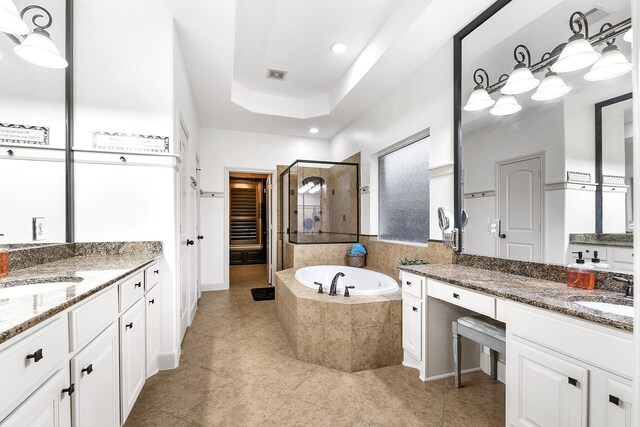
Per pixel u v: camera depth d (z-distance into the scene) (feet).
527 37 5.82
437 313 6.57
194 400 5.75
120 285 4.46
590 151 4.84
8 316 2.43
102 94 6.58
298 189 15.05
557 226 5.30
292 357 7.63
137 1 6.75
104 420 3.87
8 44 5.67
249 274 19.34
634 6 1.87
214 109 12.46
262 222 24.47
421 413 5.41
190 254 10.29
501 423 5.14
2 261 4.18
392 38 7.88
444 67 7.95
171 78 6.92
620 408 3.12
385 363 7.20
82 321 3.33
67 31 6.38
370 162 12.24
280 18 8.07
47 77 6.13
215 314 11.18
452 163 7.66
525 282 5.30
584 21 4.90
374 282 10.21
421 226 9.57
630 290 4.22
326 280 11.76
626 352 3.09
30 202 5.93
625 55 4.44
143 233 6.79
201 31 7.52
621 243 4.44
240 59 10.22
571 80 5.11
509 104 6.22
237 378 6.58
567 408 3.63
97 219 6.53
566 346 3.66
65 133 6.30
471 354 6.98
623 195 4.44
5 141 5.67
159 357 6.90
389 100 10.73
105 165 6.59
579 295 4.31
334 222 15.26
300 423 5.12
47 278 4.15
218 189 15.16
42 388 2.63
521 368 4.26
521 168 5.98
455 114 7.54
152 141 6.81
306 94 13.14
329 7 7.66
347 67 10.75
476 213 7.04
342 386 6.29
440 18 6.88
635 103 1.84
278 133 16.07
